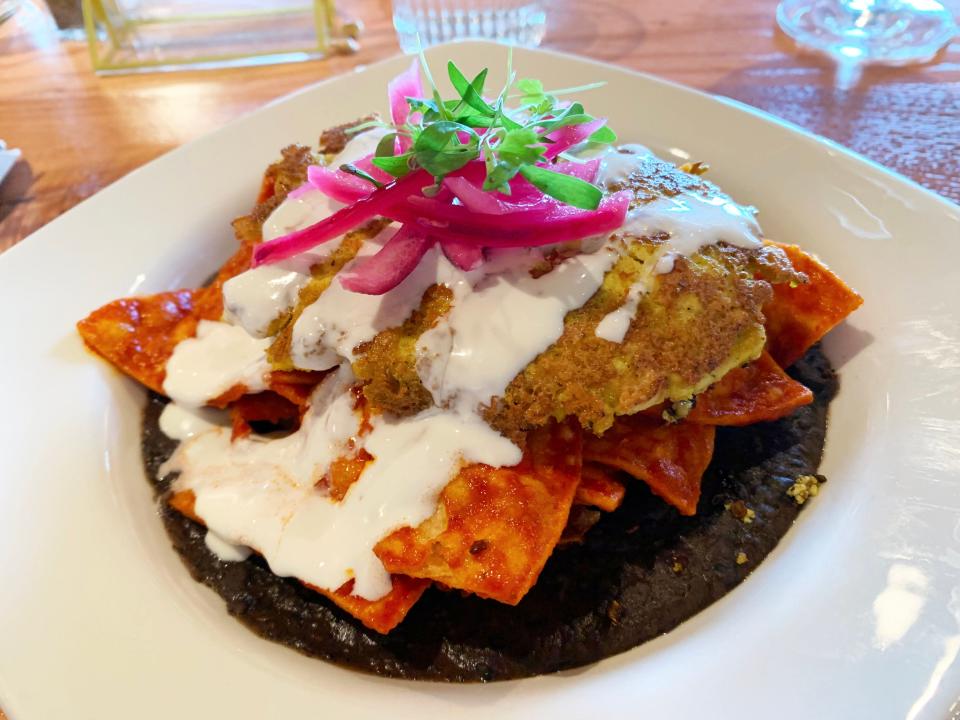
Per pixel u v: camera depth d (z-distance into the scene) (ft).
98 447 0.63
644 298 0.53
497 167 0.48
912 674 0.42
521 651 0.52
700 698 0.44
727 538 0.56
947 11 1.03
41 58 1.16
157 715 0.46
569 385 0.52
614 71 0.87
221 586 0.57
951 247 0.64
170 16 1.15
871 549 0.49
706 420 0.58
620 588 0.55
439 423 0.54
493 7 1.11
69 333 0.70
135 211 0.80
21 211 0.87
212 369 0.67
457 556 0.51
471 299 0.53
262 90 1.06
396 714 0.47
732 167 0.78
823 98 0.91
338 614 0.55
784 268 0.56
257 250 0.57
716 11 1.12
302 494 0.58
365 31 1.18
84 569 0.53
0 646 0.48
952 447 0.53
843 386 0.62
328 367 0.58
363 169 0.58
